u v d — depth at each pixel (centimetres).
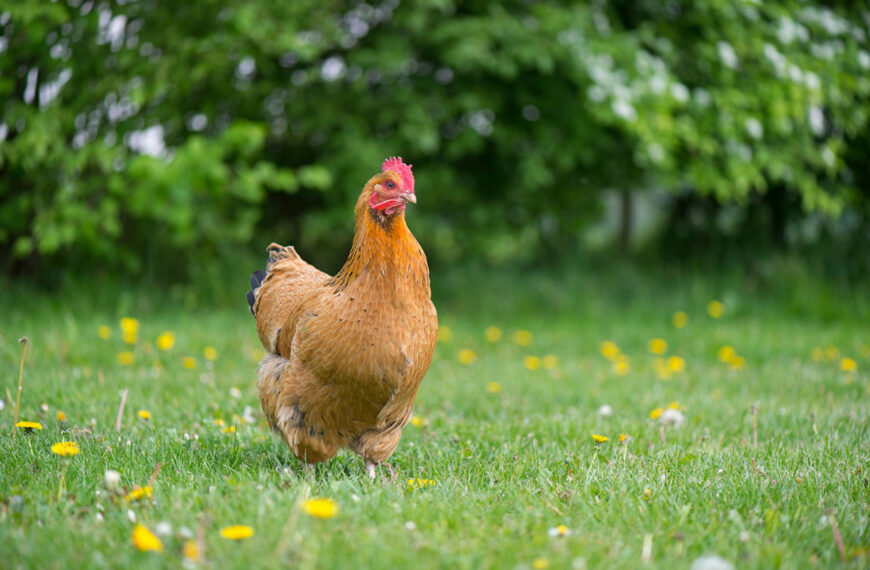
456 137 913
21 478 312
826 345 779
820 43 955
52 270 864
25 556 235
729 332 858
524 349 801
